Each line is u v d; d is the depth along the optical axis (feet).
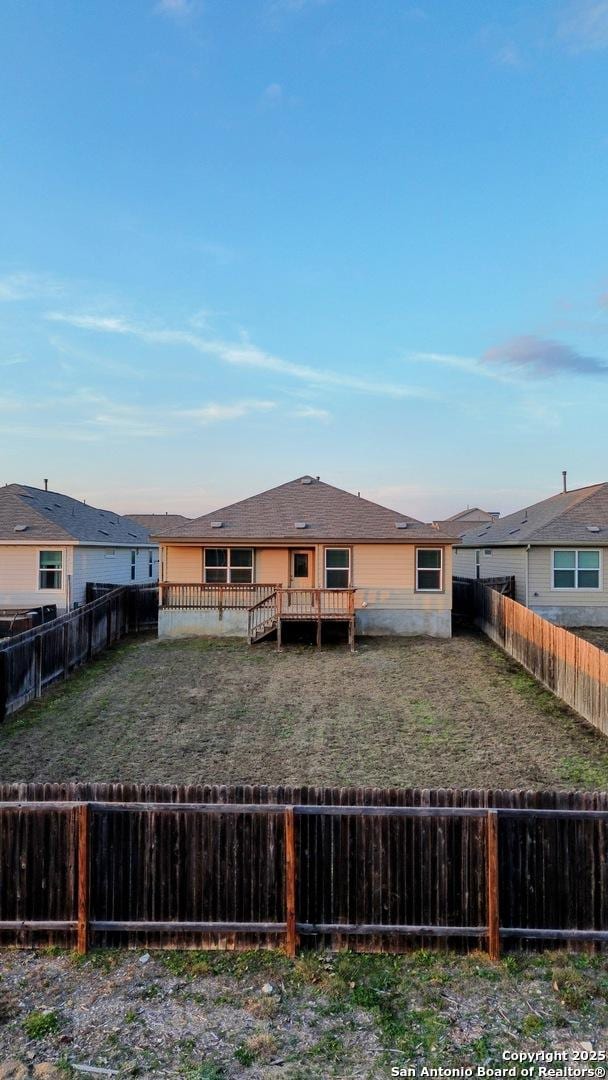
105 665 56.80
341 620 63.62
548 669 48.73
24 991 16.78
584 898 18.45
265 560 71.51
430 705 44.34
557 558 76.23
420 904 18.53
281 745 36.24
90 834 18.98
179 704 44.68
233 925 18.61
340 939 18.49
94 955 18.39
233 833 18.89
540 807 18.84
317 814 18.67
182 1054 14.44
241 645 64.90
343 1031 15.20
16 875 19.07
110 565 89.61
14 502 80.69
